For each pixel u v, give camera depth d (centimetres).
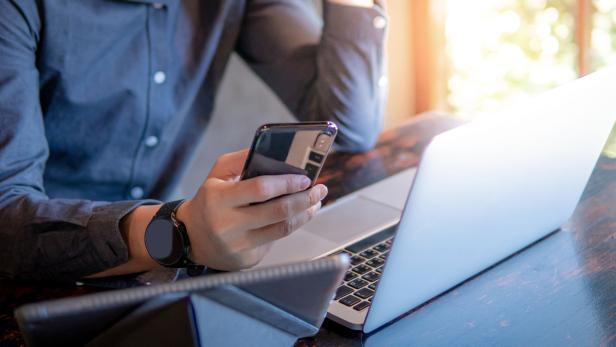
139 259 97
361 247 100
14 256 100
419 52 304
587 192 117
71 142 137
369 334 82
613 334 79
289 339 74
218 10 150
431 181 74
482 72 300
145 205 100
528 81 290
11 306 95
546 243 101
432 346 79
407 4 298
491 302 87
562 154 93
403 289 81
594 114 93
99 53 132
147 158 147
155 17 137
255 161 83
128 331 63
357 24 148
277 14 162
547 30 279
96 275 100
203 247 88
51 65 127
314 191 85
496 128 80
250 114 290
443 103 311
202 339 64
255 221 83
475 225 85
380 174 135
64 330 60
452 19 299
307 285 66
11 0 115
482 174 81
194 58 149
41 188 113
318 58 152
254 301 65
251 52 168
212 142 283
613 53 261
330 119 149
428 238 79
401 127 161
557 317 83
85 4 127
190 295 61
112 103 137
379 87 152
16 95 112
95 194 145
